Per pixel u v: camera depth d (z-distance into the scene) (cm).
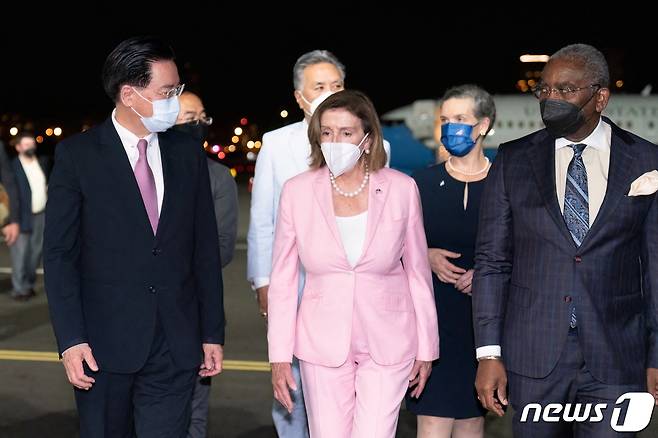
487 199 339
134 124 340
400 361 343
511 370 331
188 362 349
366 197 346
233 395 646
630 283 325
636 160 321
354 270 341
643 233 324
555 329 320
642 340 328
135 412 356
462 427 433
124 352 338
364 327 341
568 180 324
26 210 998
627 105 3119
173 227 344
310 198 345
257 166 464
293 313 352
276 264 352
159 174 348
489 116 418
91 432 344
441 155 485
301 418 473
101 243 338
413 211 351
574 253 318
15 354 765
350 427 348
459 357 418
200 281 359
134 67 330
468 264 421
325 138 338
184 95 488
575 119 314
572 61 314
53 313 333
